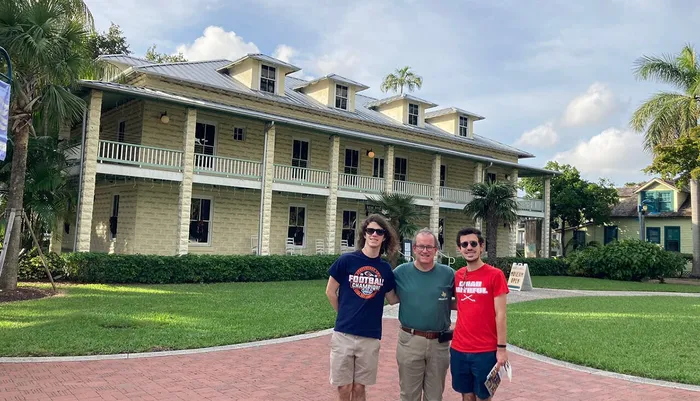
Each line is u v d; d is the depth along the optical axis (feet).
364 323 15.23
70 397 19.26
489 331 15.26
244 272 63.72
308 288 57.57
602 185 133.59
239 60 81.71
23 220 50.67
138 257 55.57
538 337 34.09
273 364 25.43
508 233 116.67
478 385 15.28
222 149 74.28
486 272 15.53
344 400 15.30
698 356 29.17
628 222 130.00
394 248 16.08
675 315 46.14
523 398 21.49
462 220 107.14
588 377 25.02
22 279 51.42
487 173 110.83
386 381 23.47
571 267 100.42
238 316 37.60
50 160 52.16
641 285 83.51
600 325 39.29
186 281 59.11
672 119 98.48
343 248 87.97
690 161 89.56
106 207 74.33
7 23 41.65
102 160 58.49
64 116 46.73
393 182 85.15
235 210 75.92
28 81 45.09
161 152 64.03
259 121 71.46
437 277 15.93
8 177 50.70
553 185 134.31
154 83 69.00
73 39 45.52
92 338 28.45
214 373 23.38
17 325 31.27
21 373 22.18
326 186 78.79
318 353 28.17
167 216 69.46
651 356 28.94
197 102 62.69
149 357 25.82
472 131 112.98
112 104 72.13
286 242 80.84
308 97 93.86
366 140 82.07
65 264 52.60
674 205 122.83
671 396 21.93
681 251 120.88
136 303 41.32
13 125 44.65
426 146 87.66
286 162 81.71
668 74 102.22
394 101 103.24
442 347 15.79
